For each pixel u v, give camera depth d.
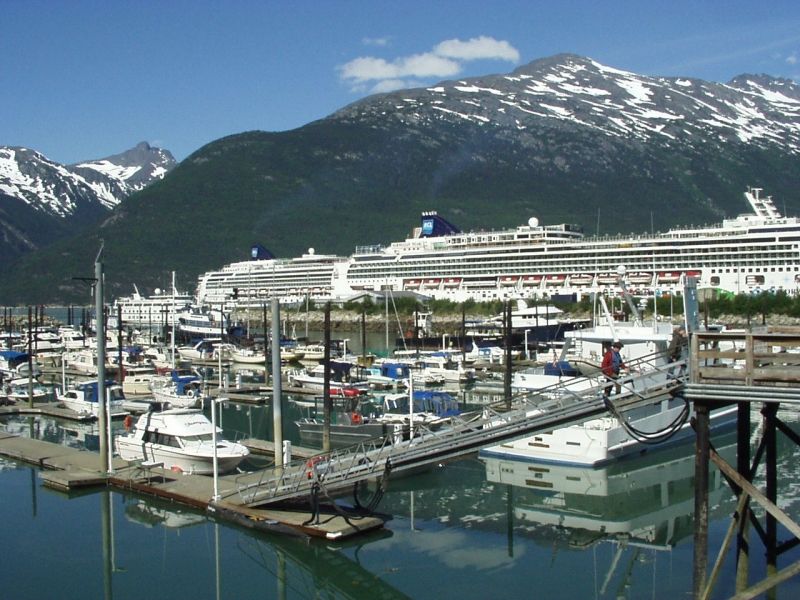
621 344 56.16
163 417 51.53
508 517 42.91
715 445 57.66
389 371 97.19
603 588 33.06
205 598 33.75
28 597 33.78
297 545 37.69
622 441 52.06
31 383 81.31
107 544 39.59
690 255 185.00
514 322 146.25
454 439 35.94
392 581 34.59
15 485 49.03
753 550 35.50
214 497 42.22
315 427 62.25
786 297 158.12
